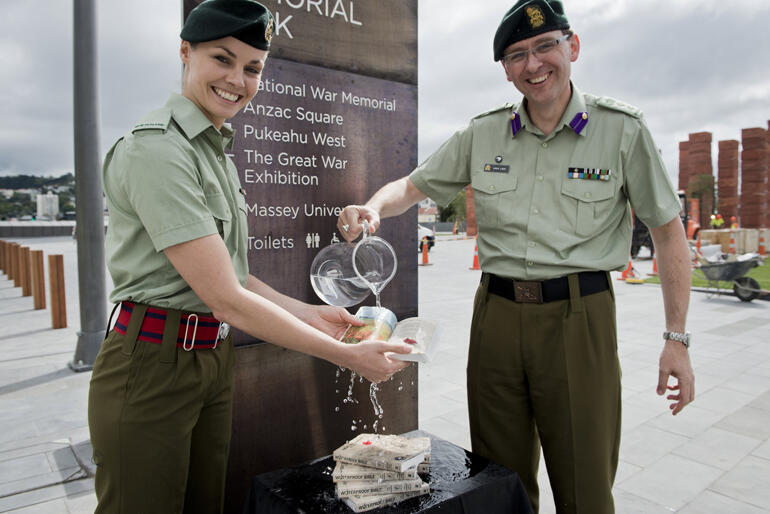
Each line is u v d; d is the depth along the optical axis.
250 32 1.37
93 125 4.93
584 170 1.88
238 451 2.19
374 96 2.50
